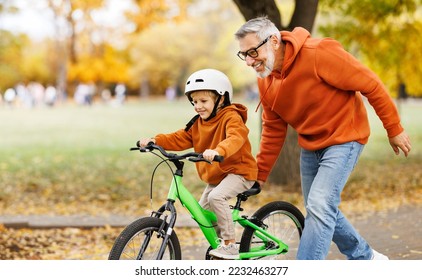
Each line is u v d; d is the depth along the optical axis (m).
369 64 25.28
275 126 9.23
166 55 112.62
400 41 23.81
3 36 43.16
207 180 8.79
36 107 89.62
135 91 138.25
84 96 95.44
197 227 15.48
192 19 110.31
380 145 35.94
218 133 8.47
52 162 29.27
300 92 8.32
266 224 9.39
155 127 49.38
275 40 8.15
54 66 127.00
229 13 106.69
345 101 8.37
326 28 23.28
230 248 8.41
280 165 20.45
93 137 41.81
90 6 85.69
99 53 110.56
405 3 23.53
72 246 14.18
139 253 7.78
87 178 24.89
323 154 8.57
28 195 21.44
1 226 15.55
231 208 8.83
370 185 22.14
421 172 25.09
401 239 13.04
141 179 24.59
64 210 18.66
